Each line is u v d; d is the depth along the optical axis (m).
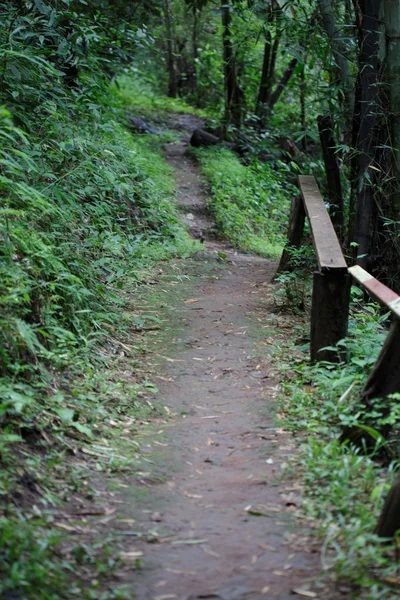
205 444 3.94
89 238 6.49
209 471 3.63
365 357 4.77
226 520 3.15
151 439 3.99
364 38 6.75
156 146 13.32
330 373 4.57
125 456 3.75
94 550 2.88
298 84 14.08
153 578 2.73
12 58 6.05
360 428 3.72
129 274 6.85
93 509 3.22
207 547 2.94
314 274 4.82
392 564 2.76
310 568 2.78
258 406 4.40
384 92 6.87
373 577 2.69
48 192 5.81
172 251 8.12
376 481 3.39
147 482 3.52
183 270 7.61
